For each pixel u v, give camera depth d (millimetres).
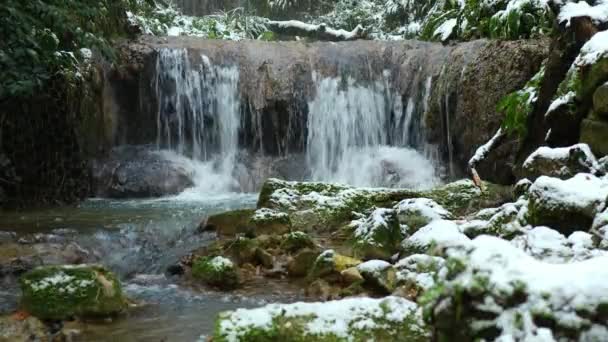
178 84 9906
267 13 17297
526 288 1854
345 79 10258
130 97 9750
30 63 7203
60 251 5328
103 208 7617
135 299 4406
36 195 8008
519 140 6906
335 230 6141
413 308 2639
